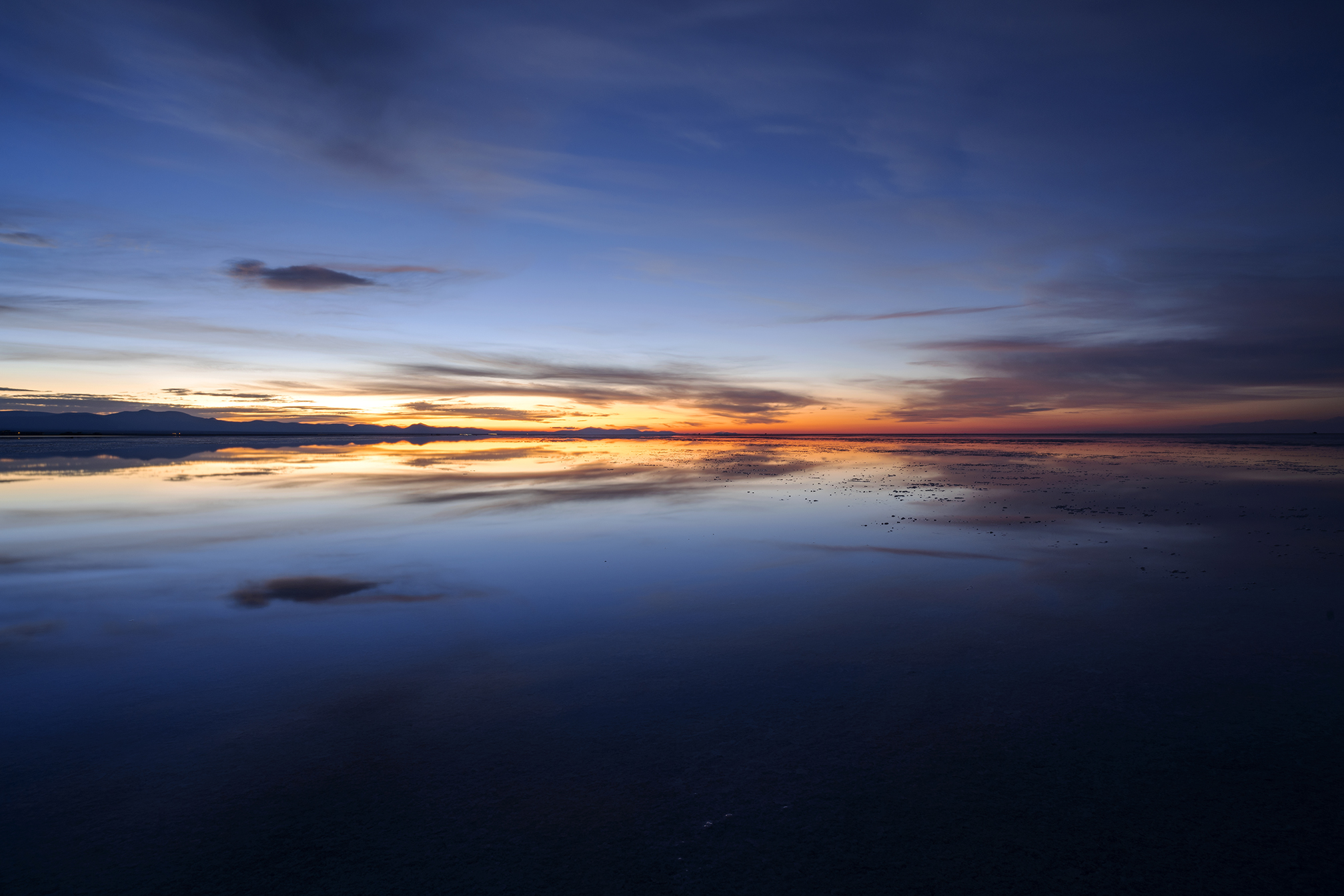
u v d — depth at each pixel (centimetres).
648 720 520
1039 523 1545
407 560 1162
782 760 452
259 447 7081
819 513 1772
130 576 1037
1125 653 663
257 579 1015
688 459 4862
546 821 382
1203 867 335
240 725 515
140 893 323
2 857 351
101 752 470
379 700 562
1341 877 325
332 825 379
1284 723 499
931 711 530
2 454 4803
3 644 714
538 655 676
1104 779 422
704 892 320
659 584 984
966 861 341
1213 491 2247
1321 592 895
